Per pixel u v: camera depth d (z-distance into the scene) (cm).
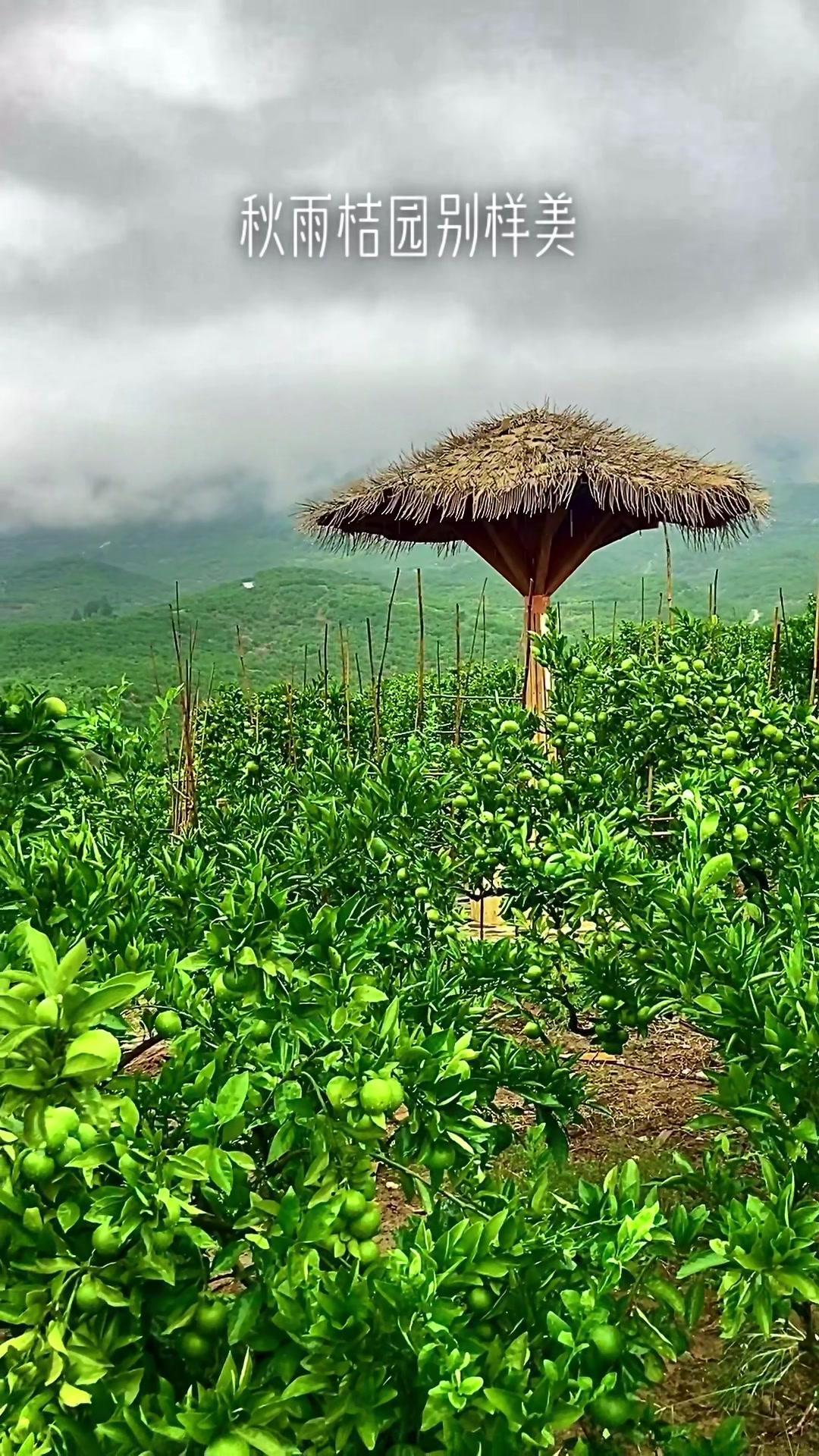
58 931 266
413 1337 147
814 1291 176
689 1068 466
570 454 787
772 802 355
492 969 356
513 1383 148
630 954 351
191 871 332
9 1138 156
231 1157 164
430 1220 182
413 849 396
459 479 801
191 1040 197
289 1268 158
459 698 833
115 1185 161
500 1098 420
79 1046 151
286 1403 152
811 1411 267
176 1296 163
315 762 540
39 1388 156
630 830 416
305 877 376
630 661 484
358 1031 197
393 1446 148
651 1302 254
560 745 470
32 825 318
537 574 862
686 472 816
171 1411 152
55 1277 157
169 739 777
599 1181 362
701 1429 260
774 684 805
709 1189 243
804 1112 223
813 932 286
